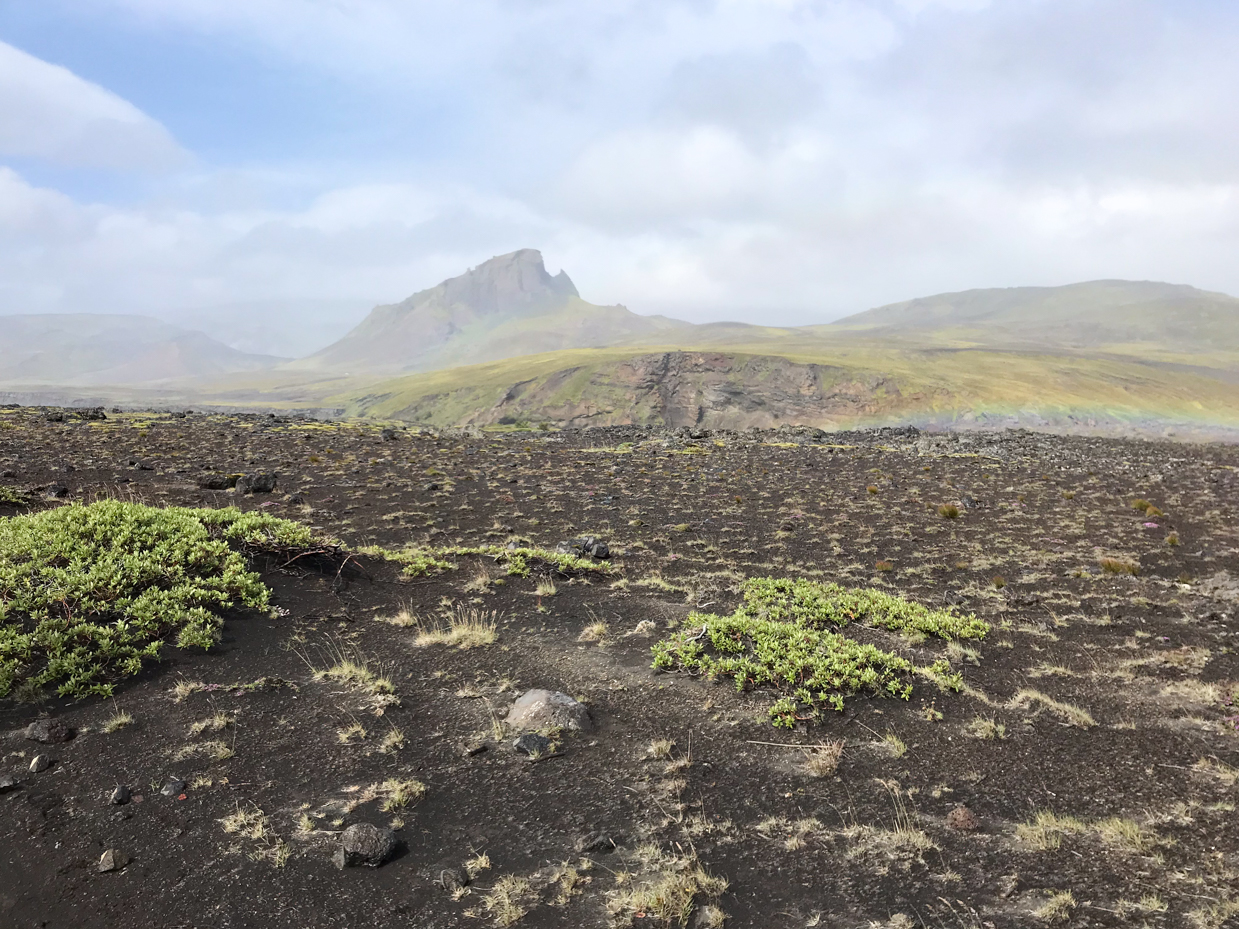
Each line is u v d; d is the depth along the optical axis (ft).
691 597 17.31
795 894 8.84
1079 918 8.57
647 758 10.99
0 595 12.32
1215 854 9.44
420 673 12.89
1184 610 17.94
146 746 10.48
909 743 11.60
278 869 8.87
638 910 8.54
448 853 9.23
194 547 14.58
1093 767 11.14
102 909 8.34
